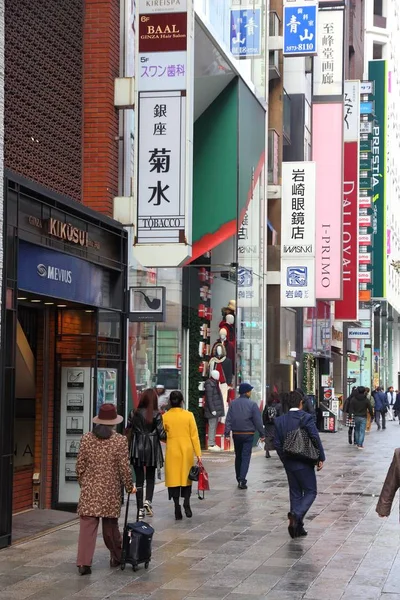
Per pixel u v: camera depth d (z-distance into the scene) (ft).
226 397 98.32
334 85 139.95
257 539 45.96
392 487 33.81
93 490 37.81
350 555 41.91
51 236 50.60
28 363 54.90
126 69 64.44
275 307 124.67
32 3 53.36
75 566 39.27
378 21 315.17
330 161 138.72
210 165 98.02
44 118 55.42
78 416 55.83
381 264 266.98
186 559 40.91
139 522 39.32
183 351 96.17
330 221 137.39
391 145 321.32
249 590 34.96
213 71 93.35
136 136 62.08
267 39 116.78
